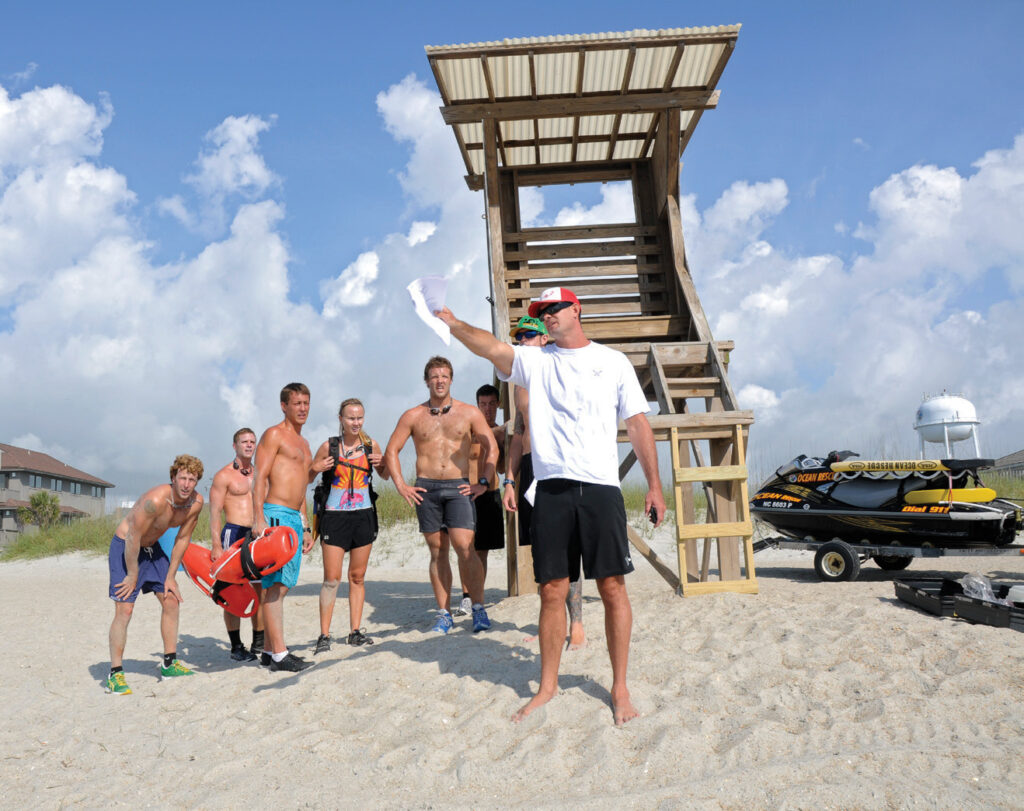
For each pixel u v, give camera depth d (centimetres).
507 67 836
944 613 537
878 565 979
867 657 439
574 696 384
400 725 382
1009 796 270
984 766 296
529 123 948
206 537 1516
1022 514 833
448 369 616
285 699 437
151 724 431
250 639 726
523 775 313
